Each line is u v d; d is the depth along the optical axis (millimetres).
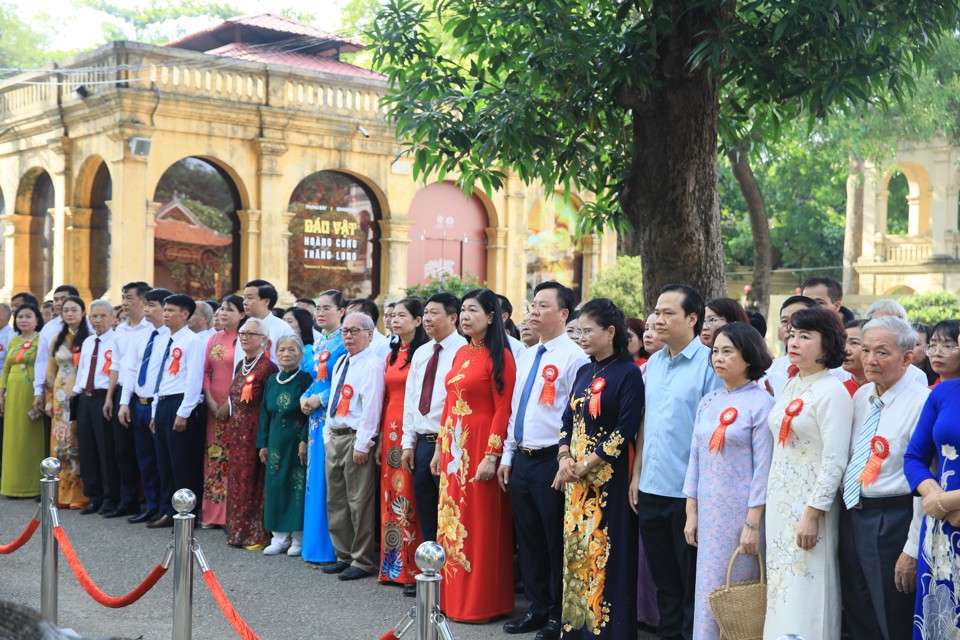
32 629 3059
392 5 8719
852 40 6973
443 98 8344
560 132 8531
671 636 5656
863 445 4605
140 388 8961
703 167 7914
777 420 4711
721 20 7348
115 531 8664
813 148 20734
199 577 7223
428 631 3852
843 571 4730
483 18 7992
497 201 20906
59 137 18672
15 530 8664
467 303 6281
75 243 18859
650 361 5539
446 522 6312
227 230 18609
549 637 5852
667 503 5305
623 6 7582
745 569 4867
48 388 9914
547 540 5953
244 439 8102
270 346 8414
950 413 4219
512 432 6086
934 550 4172
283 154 18547
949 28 7633
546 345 6062
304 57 23422
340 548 7367
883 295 29047
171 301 8844
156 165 17391
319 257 19469
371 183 19609
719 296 8062
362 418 7148
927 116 18484
